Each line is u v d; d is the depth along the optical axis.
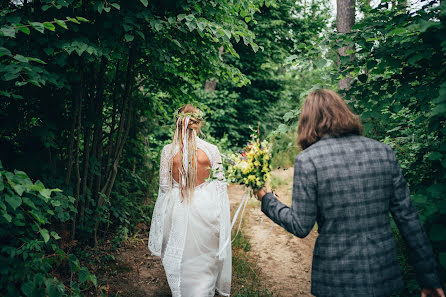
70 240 2.99
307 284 3.04
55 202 1.87
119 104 3.76
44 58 2.38
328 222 1.34
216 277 2.46
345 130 1.42
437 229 1.36
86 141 3.16
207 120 9.69
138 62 3.62
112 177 3.57
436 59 1.91
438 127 1.99
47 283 1.73
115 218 3.96
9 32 1.70
